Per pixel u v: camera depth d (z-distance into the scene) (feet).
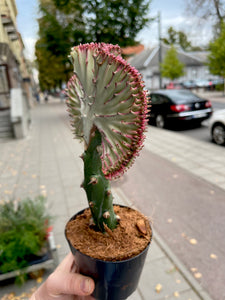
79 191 15.12
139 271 2.94
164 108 32.50
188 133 29.89
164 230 11.02
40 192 15.38
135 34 27.43
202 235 10.55
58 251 9.68
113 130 2.53
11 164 21.33
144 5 25.39
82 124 2.91
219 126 24.06
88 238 3.01
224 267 8.70
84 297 3.46
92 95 2.62
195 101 31.14
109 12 24.34
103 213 2.88
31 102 87.56
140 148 2.56
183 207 12.86
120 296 3.05
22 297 7.89
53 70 58.95
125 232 3.03
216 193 14.23
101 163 2.72
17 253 8.11
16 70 46.39
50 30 23.52
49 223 9.36
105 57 2.39
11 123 33.22
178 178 16.58
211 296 7.59
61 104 97.60
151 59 114.93
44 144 28.25
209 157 20.54
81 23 24.13
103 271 2.75
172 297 7.64
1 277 8.00
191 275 8.43
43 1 23.50
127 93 2.33
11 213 8.95
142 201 13.62
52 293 3.51
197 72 121.39
